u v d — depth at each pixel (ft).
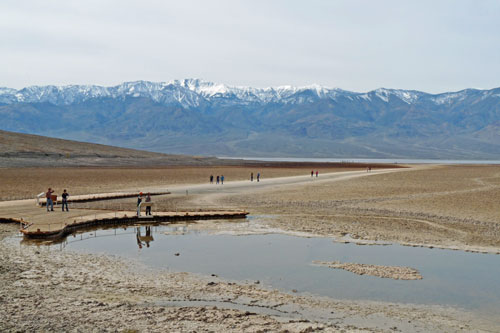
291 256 63.57
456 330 39.04
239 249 68.08
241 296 46.11
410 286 50.26
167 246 70.08
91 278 51.19
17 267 55.01
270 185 194.90
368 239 75.77
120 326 37.32
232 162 551.18
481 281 52.47
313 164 552.00
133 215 96.07
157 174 285.02
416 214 104.68
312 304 44.32
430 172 328.49
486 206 118.11
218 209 110.32
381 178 248.93
